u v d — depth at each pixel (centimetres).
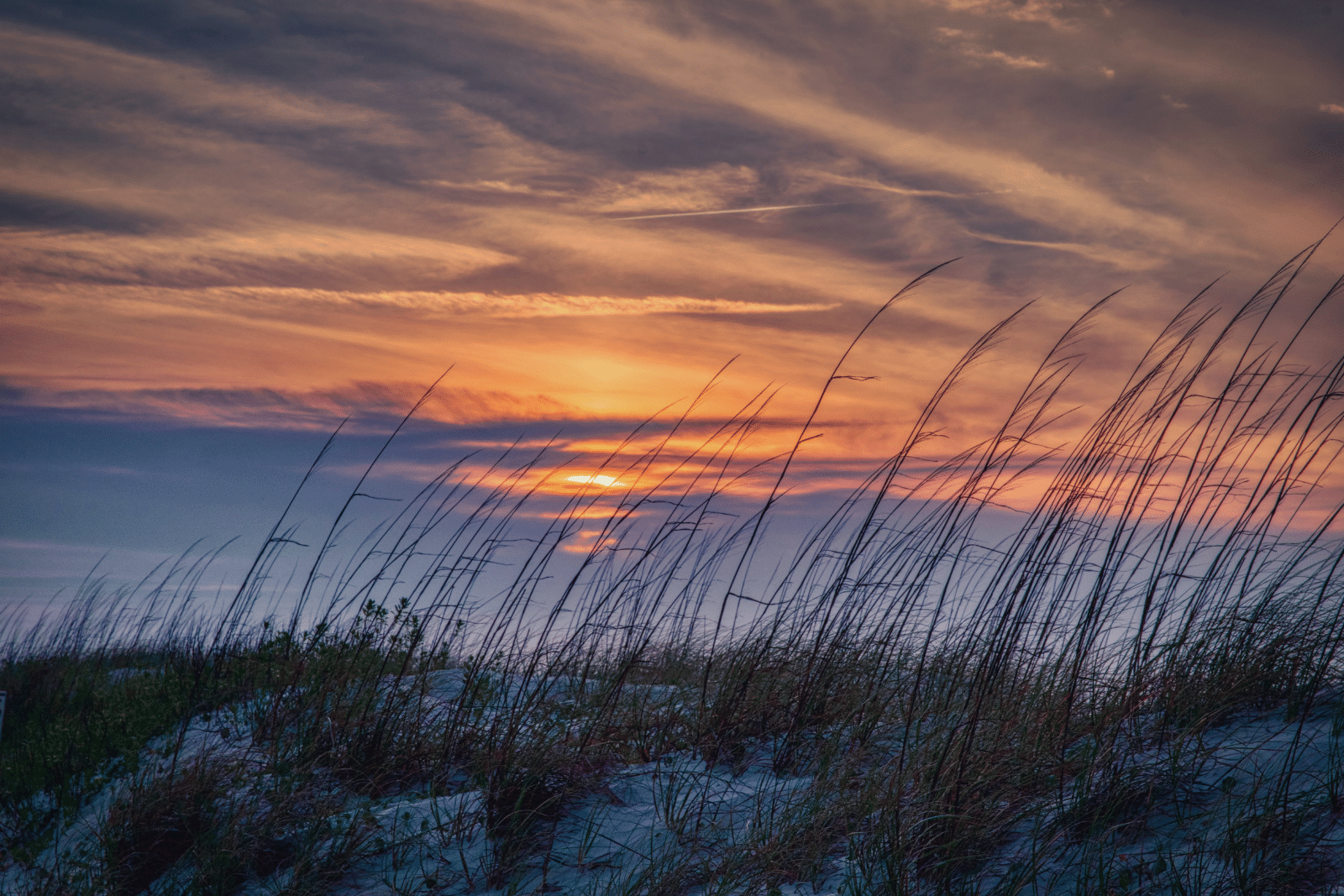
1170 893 323
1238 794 373
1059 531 468
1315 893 304
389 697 594
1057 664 484
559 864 433
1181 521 483
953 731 417
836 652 578
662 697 638
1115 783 390
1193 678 464
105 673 914
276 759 545
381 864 451
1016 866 360
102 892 452
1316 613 458
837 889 377
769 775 509
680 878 393
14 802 604
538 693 588
